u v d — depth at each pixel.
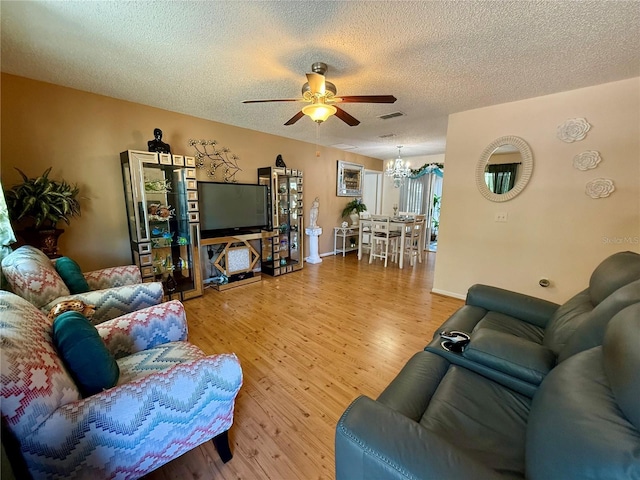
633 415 0.60
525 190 2.94
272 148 4.54
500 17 1.58
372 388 1.86
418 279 4.33
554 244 2.83
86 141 2.77
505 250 3.13
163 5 1.50
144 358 1.42
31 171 2.49
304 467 1.32
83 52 2.00
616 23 1.61
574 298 1.66
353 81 2.45
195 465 1.32
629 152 2.41
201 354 1.50
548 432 0.71
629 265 1.33
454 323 1.78
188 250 3.43
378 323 2.80
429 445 0.73
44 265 1.67
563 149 2.69
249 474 1.28
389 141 5.09
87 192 2.80
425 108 3.15
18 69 2.26
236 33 1.76
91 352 1.04
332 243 6.13
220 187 3.74
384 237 5.37
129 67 2.23
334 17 1.59
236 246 3.95
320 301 3.38
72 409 0.88
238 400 1.73
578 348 1.11
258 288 3.84
